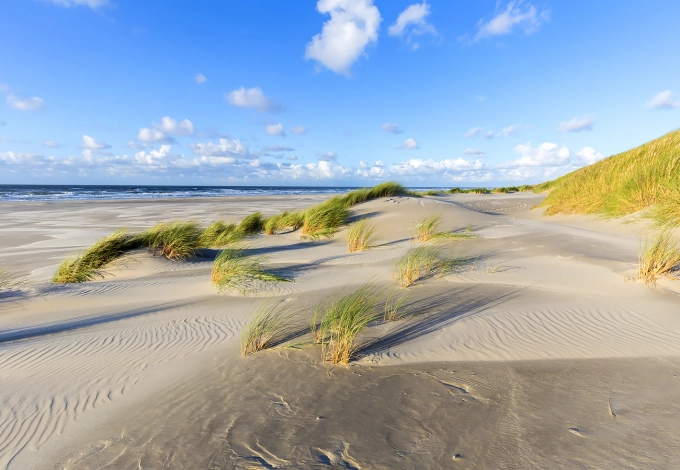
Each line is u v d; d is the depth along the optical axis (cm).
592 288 513
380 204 1675
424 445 219
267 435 234
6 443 240
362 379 300
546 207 1622
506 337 372
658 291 479
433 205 1547
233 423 248
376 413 253
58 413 270
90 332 432
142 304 560
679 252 549
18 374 328
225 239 1166
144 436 240
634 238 867
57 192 5497
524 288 529
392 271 668
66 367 340
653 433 217
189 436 237
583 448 208
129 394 293
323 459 211
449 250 813
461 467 200
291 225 1480
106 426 253
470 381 291
